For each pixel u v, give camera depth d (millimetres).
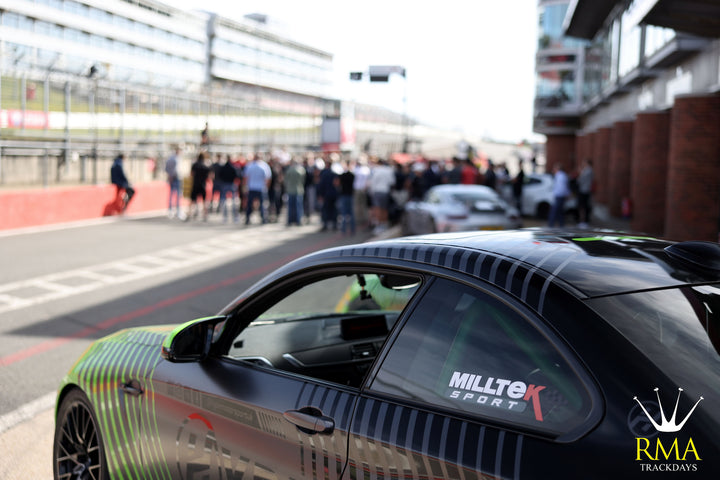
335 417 1954
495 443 1602
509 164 89562
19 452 4031
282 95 99375
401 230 17094
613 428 1469
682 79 16281
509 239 2150
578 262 1910
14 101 20219
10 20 48188
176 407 2473
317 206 22641
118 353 2875
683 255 2064
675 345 1638
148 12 65375
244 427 2199
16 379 5391
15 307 8070
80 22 55406
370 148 50344
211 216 20672
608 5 25266
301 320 3100
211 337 2488
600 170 29891
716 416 1478
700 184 13727
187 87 29828
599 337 1605
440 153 88125
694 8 11594
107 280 9875
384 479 1779
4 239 14273
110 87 24406
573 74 39031
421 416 1779
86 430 3014
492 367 1732
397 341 1969
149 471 2621
